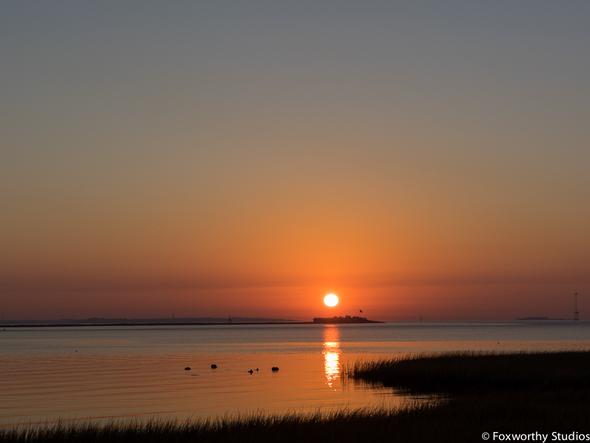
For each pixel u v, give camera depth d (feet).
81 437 97.96
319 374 251.60
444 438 93.30
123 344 568.00
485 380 176.76
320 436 95.25
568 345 459.32
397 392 173.17
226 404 164.25
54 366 302.86
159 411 153.58
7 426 132.46
